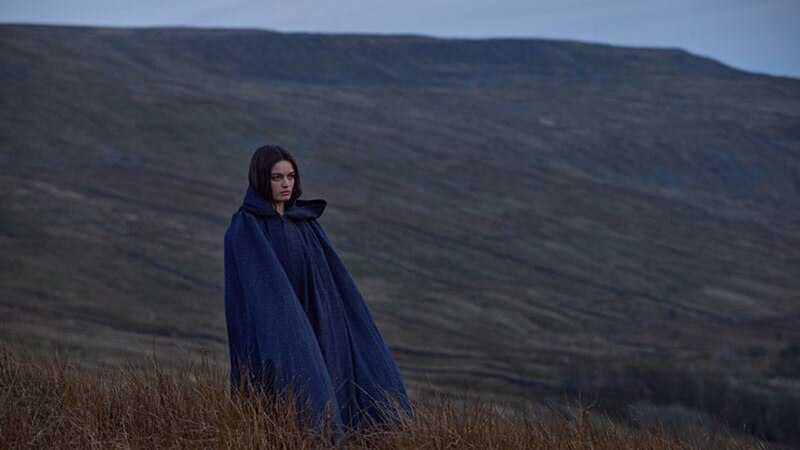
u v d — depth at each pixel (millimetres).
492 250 81688
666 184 122500
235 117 108062
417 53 177750
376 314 63188
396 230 82500
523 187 104562
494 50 183000
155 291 61000
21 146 86875
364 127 118938
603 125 140125
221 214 78250
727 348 56812
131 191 80125
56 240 66625
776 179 128250
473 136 125812
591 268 80812
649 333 63531
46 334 38688
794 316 70438
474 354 53938
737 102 158625
